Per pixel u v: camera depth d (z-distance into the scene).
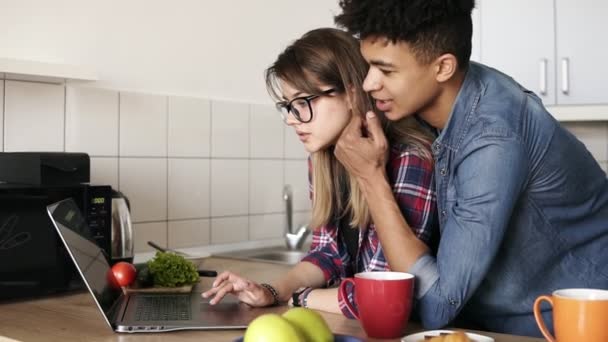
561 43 2.87
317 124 1.47
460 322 1.52
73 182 1.81
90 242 1.46
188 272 1.72
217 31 2.57
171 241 2.43
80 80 2.04
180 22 2.45
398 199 1.41
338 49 1.45
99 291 1.34
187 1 2.47
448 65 1.19
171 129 2.43
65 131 2.14
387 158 1.38
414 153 1.42
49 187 1.68
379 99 1.23
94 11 2.21
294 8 2.86
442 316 1.22
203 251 2.52
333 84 1.45
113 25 2.26
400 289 1.18
